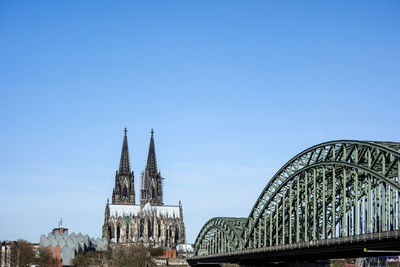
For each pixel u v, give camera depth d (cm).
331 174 15712
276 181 17938
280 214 19538
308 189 17050
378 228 12625
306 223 15575
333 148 14288
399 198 11944
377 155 12600
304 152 15812
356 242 12775
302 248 15350
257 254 19088
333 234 14100
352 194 14950
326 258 17650
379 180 12800
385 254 14375
